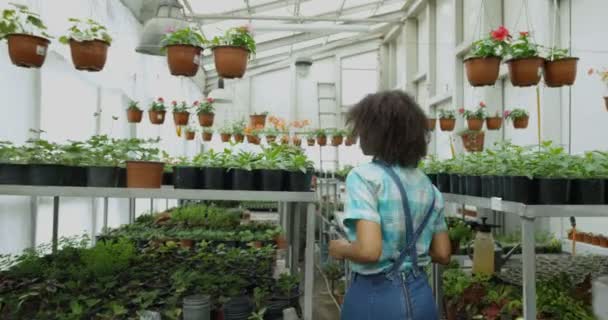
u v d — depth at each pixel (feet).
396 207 4.20
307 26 21.38
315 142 24.03
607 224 11.82
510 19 16.62
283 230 14.62
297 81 34.27
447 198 7.22
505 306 6.50
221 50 7.44
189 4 20.53
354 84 34.14
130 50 16.61
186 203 20.26
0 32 6.97
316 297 14.21
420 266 4.35
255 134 21.56
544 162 5.74
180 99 25.46
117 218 16.49
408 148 4.32
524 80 7.25
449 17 21.90
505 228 14.10
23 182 6.68
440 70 23.24
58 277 7.39
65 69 11.94
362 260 3.98
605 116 11.64
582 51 11.44
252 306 7.20
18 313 6.57
